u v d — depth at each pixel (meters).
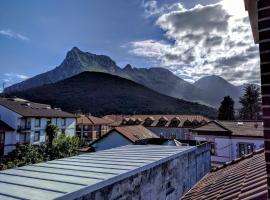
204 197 5.53
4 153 37.12
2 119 39.41
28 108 45.34
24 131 40.28
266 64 3.30
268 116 3.25
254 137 23.36
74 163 8.91
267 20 3.33
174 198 11.45
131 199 7.84
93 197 6.20
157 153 11.59
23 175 7.05
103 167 8.17
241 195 4.15
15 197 5.22
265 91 3.29
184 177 13.03
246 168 6.34
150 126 59.59
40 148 33.94
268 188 3.19
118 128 28.69
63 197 5.29
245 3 3.68
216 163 25.39
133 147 14.23
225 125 26.88
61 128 50.25
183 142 25.48
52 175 7.05
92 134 59.50
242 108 71.50
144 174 8.73
